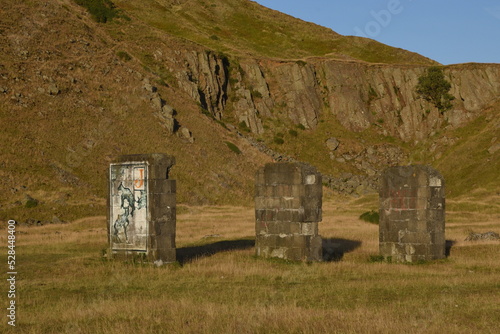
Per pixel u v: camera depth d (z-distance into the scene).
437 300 14.84
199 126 82.38
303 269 21.59
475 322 12.38
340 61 117.44
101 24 101.31
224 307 13.88
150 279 19.38
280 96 109.44
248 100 104.44
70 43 84.44
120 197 24.05
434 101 109.06
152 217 23.06
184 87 93.12
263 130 101.00
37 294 16.64
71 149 60.06
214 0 149.25
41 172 53.53
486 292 16.27
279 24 144.88
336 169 95.38
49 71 73.25
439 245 25.19
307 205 25.23
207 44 118.81
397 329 11.48
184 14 137.50
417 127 106.94
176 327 12.03
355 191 84.69
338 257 26.11
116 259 23.83
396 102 112.00
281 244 25.42
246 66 111.44
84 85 74.81
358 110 109.50
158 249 22.97
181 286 17.95
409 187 25.44
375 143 104.19
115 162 24.31
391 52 134.75
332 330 11.51
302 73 112.75
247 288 17.41
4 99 62.81
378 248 28.55
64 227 41.69
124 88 78.44
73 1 105.75
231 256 25.78
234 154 80.00
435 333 11.28
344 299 15.48
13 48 74.94
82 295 16.53
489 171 81.38
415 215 25.20
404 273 20.81
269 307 13.68
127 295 16.39
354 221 47.31
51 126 62.12
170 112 78.56
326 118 108.62
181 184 63.84
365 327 11.64
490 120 101.38
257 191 26.14
